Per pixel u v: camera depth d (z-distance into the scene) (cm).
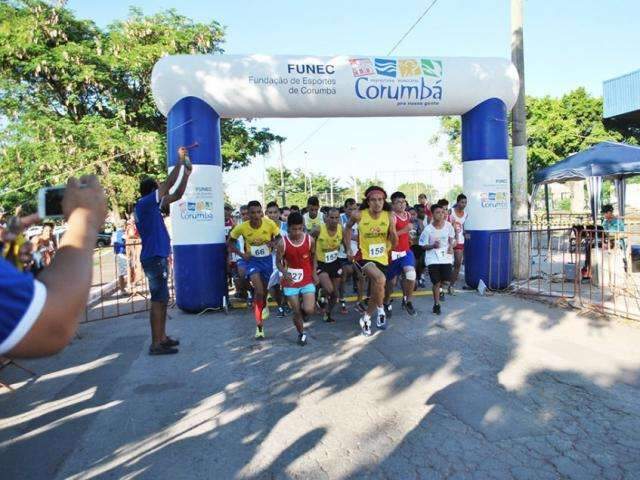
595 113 2466
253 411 398
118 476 305
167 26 1953
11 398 444
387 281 711
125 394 444
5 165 1756
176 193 561
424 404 402
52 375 503
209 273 764
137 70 1812
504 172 866
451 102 836
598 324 626
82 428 376
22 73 1828
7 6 1780
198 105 749
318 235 718
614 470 298
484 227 867
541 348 538
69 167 1720
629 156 964
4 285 87
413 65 810
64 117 1933
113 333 677
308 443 342
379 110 818
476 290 891
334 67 785
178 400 426
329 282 689
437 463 311
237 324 702
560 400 401
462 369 482
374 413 388
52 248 811
